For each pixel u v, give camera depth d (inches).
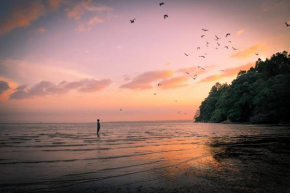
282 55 3868.1
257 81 3924.7
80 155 611.2
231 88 4431.6
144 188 323.0
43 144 911.7
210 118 5979.3
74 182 351.3
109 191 309.9
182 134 1582.2
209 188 321.4
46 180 360.8
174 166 466.6
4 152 678.5
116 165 476.7
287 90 3063.5
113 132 1937.7
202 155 603.5
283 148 744.3
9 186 327.6
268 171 419.8
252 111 3735.2
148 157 575.8
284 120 3105.3
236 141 991.6
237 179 367.9
